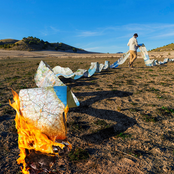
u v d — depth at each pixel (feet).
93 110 15.02
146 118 13.01
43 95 6.75
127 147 9.57
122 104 16.29
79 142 10.11
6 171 7.77
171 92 19.61
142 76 30.35
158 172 7.57
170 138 10.35
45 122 6.05
